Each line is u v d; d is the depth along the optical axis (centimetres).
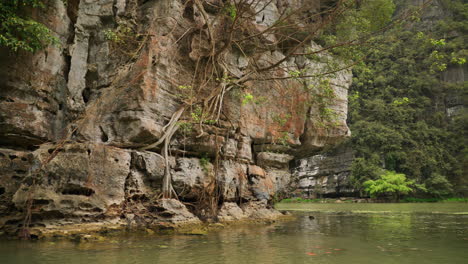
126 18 1057
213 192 1052
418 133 5347
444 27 5628
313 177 5594
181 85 1067
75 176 757
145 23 1059
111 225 752
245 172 1205
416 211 1952
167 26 1043
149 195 883
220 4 1203
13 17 806
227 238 679
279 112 1353
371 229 898
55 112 970
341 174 5219
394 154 4997
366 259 473
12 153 829
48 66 941
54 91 959
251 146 1323
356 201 4681
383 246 598
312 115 1445
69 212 716
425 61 5556
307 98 1435
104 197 770
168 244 595
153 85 966
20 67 875
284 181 1415
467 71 5784
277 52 1397
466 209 2212
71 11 1029
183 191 973
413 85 5528
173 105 1034
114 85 988
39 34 849
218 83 1164
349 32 1413
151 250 534
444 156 5481
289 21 1334
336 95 1519
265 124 1314
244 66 1258
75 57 1033
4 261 453
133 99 938
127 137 930
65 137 929
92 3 1066
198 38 1122
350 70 1505
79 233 685
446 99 5900
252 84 1281
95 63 1047
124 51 1020
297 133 1399
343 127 1523
